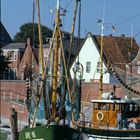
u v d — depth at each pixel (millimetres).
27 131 38125
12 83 84188
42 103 38875
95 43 94750
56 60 37969
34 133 37562
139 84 58438
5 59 112938
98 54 94188
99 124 44312
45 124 38125
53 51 38281
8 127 62625
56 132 36844
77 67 42531
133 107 44594
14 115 41125
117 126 43875
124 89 51938
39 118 39188
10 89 84688
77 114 40156
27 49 115562
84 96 71562
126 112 44250
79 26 40375
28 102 41438
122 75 65875
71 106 38844
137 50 92750
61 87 38594
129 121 43875
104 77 81812
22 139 38656
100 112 44656
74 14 38875
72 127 38719
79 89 40344
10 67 121438
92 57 95250
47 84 38000
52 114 37938
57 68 37938
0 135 55219
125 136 42719
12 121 41000
